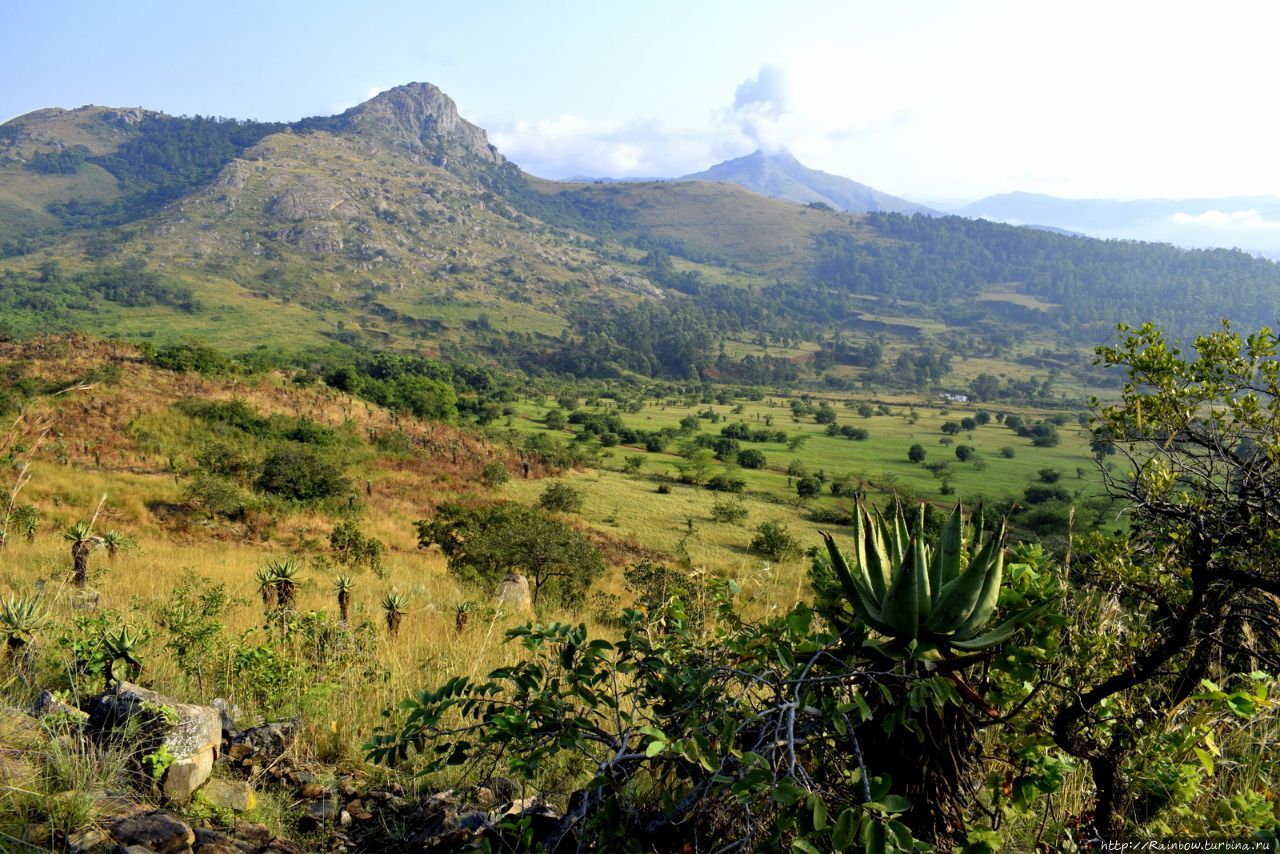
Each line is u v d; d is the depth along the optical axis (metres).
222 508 28.22
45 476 26.27
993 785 2.48
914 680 2.10
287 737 3.79
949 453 125.44
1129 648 2.78
